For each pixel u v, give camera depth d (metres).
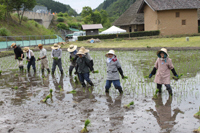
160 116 4.44
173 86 6.71
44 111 4.96
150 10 33.09
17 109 5.14
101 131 3.84
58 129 3.97
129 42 27.16
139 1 41.53
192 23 32.22
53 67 9.49
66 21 84.06
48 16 65.50
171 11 31.34
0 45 26.11
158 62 5.87
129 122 4.20
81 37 34.25
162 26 31.66
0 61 15.36
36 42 32.69
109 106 5.19
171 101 5.35
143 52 17.61
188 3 31.75
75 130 3.91
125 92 6.30
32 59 10.31
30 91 6.83
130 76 8.41
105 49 21.70
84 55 6.86
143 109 4.88
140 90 6.45
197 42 20.25
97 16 97.31
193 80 7.33
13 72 10.52
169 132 3.70
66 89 6.97
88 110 4.95
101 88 6.89
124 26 41.66
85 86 7.19
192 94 5.83
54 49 9.30
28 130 3.97
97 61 13.05
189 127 3.86
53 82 8.03
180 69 9.24
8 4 38.56
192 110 4.69
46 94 6.44
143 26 37.81
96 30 44.47
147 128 3.89
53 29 65.69
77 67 7.30
